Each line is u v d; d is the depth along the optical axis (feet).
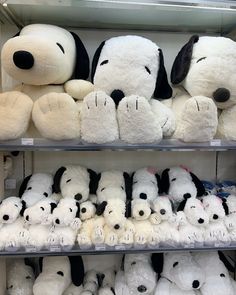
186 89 3.77
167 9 3.51
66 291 3.86
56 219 3.34
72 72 3.77
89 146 3.35
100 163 4.35
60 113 3.14
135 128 3.20
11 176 4.23
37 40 3.14
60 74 3.43
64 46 3.53
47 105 3.15
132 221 3.59
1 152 3.73
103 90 3.46
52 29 3.58
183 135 3.33
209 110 3.17
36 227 3.43
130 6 3.41
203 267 3.90
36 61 3.10
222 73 3.37
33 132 3.49
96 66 3.67
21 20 3.97
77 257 3.99
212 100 3.29
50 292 3.48
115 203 3.50
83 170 4.01
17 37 3.18
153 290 3.75
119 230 3.38
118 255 4.42
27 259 4.16
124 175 4.03
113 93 3.41
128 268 3.86
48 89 3.60
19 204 3.51
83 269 4.05
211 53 3.46
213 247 3.55
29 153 4.26
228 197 3.86
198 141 3.41
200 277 3.66
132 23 4.07
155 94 3.84
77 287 3.92
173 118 3.53
